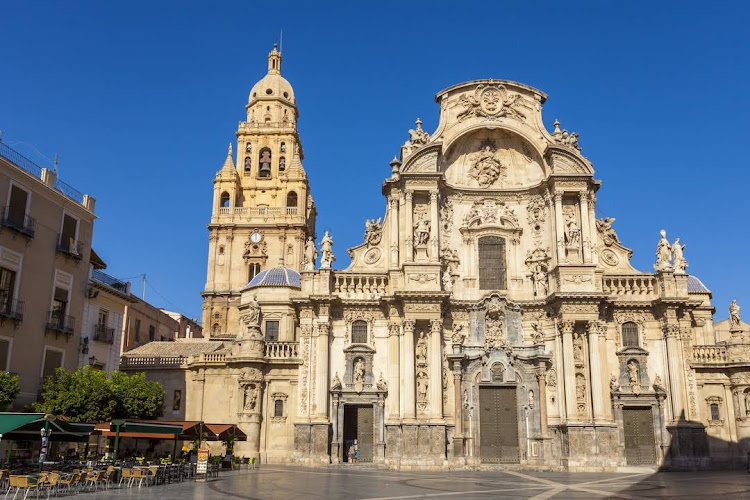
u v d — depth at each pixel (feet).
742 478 133.49
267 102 346.74
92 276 181.78
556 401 169.17
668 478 135.23
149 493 97.50
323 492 101.04
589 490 108.27
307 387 169.68
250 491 101.60
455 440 165.07
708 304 216.13
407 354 166.40
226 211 313.73
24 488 95.86
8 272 142.61
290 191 325.21
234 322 295.07
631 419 168.35
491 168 187.21
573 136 182.91
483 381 171.53
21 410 141.79
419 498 94.48
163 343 236.43
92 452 168.14
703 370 172.65
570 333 167.12
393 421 164.86
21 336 144.66
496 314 175.11
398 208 180.45
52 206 156.66
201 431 130.11
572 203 179.63
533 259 179.83
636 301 172.86
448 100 187.52
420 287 170.30
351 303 174.29
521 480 130.00
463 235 182.60
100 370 164.86
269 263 304.71
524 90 187.42
